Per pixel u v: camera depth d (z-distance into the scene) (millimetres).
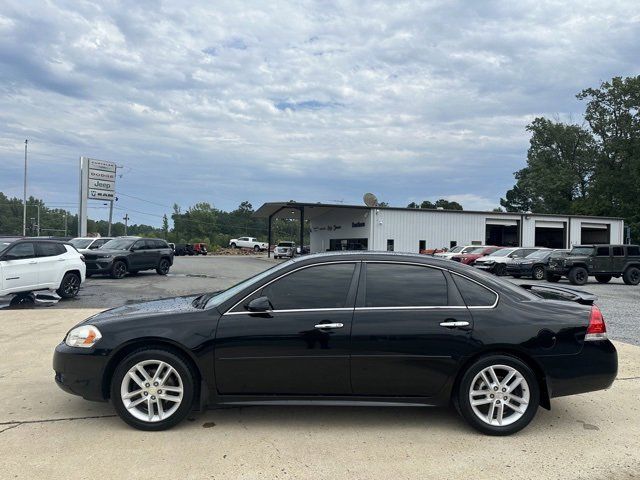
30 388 5219
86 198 39625
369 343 4070
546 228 44250
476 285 4293
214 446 3816
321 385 4109
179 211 119000
